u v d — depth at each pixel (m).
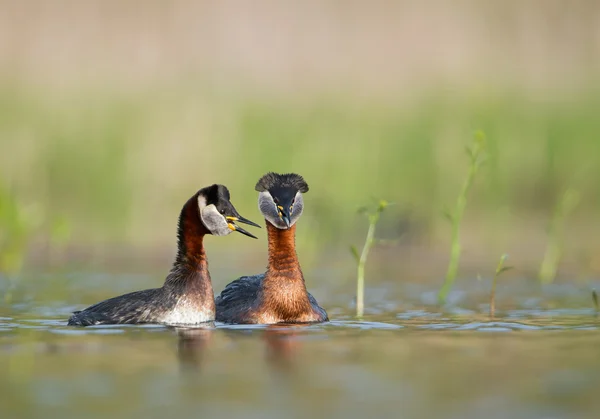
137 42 31.05
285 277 11.92
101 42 30.80
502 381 8.12
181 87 28.33
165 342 10.15
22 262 19.20
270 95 28.42
